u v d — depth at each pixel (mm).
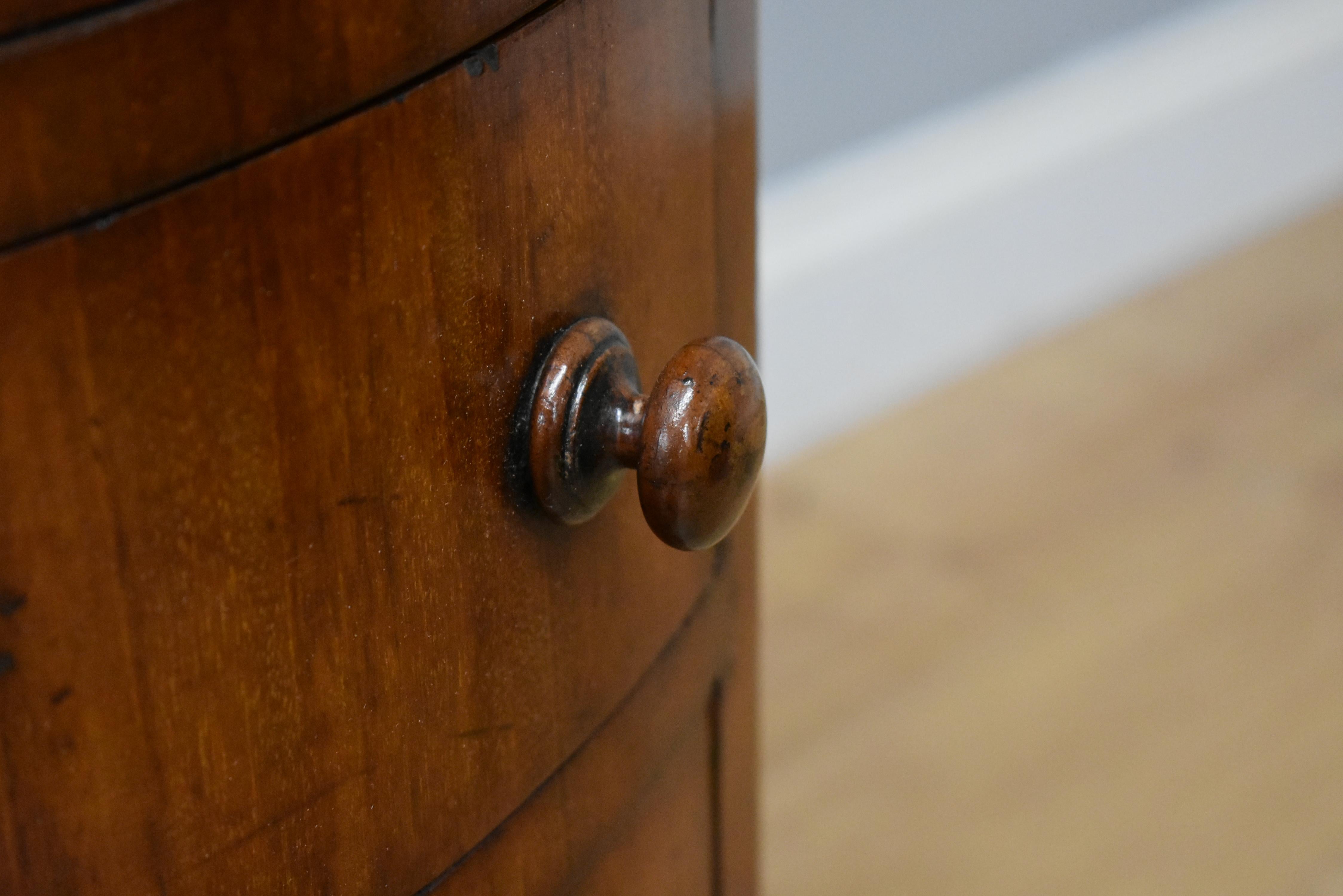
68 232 376
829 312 1460
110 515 391
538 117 435
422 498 433
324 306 406
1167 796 1125
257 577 411
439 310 425
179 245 386
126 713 401
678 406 441
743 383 446
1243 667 1243
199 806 415
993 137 1538
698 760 567
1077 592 1328
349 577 425
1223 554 1368
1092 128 1624
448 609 446
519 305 442
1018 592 1329
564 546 474
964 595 1327
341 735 432
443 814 459
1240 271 1786
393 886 452
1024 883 1053
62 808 399
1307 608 1305
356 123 402
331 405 412
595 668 495
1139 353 1646
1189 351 1651
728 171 508
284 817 427
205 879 419
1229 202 1831
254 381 401
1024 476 1474
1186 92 1705
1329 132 1903
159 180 382
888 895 1042
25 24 365
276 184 395
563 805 495
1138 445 1515
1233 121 1773
